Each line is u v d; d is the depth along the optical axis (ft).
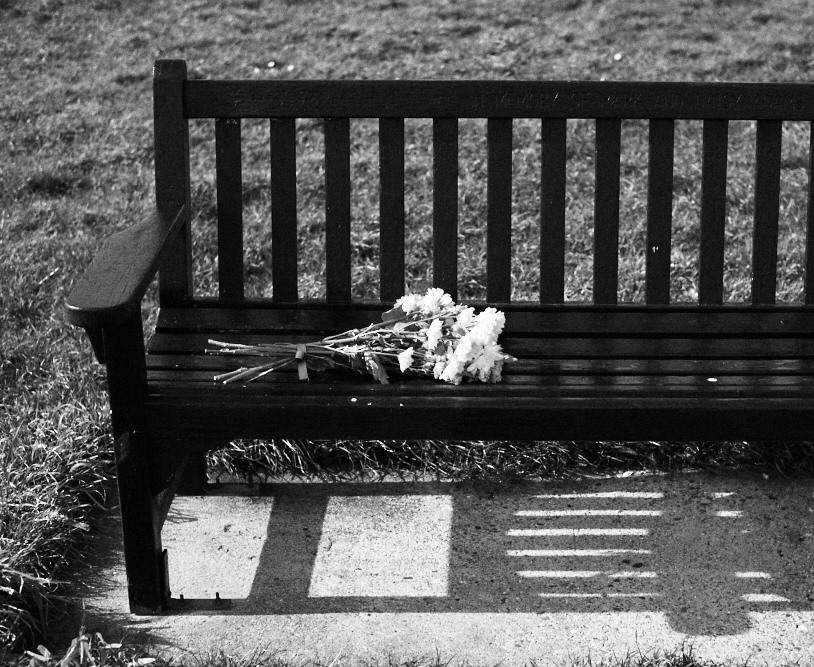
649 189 8.70
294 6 21.39
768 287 8.80
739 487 8.91
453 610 7.55
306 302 8.82
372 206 14.05
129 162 15.57
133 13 21.16
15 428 9.21
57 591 7.72
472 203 13.87
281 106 8.57
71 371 10.32
